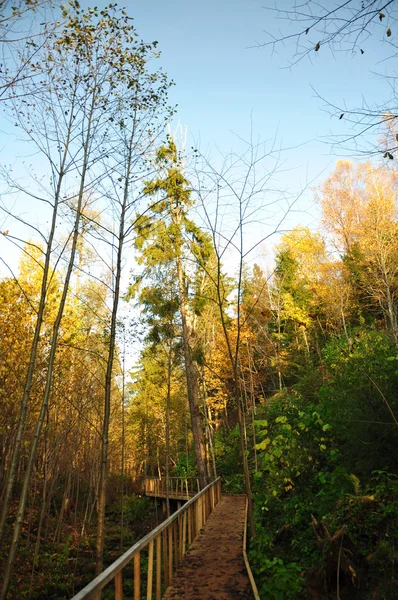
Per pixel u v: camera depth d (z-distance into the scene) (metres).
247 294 20.67
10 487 6.53
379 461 8.64
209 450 22.28
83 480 23.17
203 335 20.03
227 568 7.11
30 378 6.82
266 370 26.12
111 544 17.34
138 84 8.00
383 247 19.84
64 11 7.18
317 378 15.55
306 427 10.97
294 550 8.58
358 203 25.84
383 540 6.59
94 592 3.17
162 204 10.29
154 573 12.66
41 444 15.59
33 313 12.53
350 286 23.64
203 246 16.67
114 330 8.45
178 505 22.00
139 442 27.97
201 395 22.25
